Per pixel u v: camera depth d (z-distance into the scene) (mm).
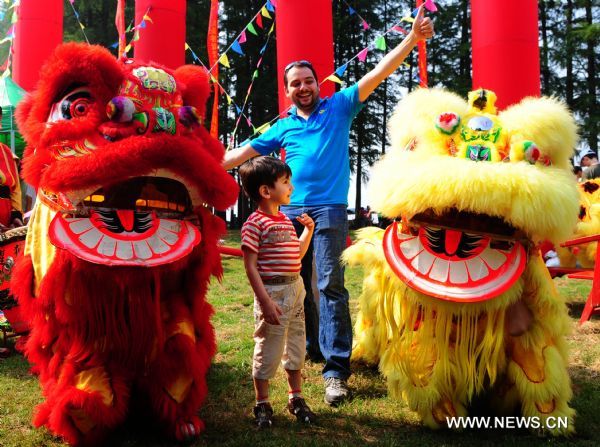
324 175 3338
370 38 23219
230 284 7336
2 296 3980
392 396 2936
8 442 2541
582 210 6160
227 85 22250
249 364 3812
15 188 4547
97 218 2445
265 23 22141
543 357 2596
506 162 2676
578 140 2838
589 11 22641
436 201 2541
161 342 2520
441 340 2646
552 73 22578
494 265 2609
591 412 2877
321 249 3287
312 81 3469
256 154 3635
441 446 2521
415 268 2684
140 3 10570
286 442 2547
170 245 2490
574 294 6840
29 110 2676
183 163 2436
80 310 2404
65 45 2529
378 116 24328
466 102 3059
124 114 2359
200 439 2584
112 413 2381
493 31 8430
